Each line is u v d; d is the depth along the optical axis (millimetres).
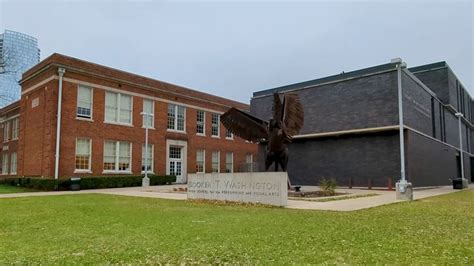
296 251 5203
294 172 28672
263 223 7949
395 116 23500
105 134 27906
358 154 25344
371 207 11648
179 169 34188
